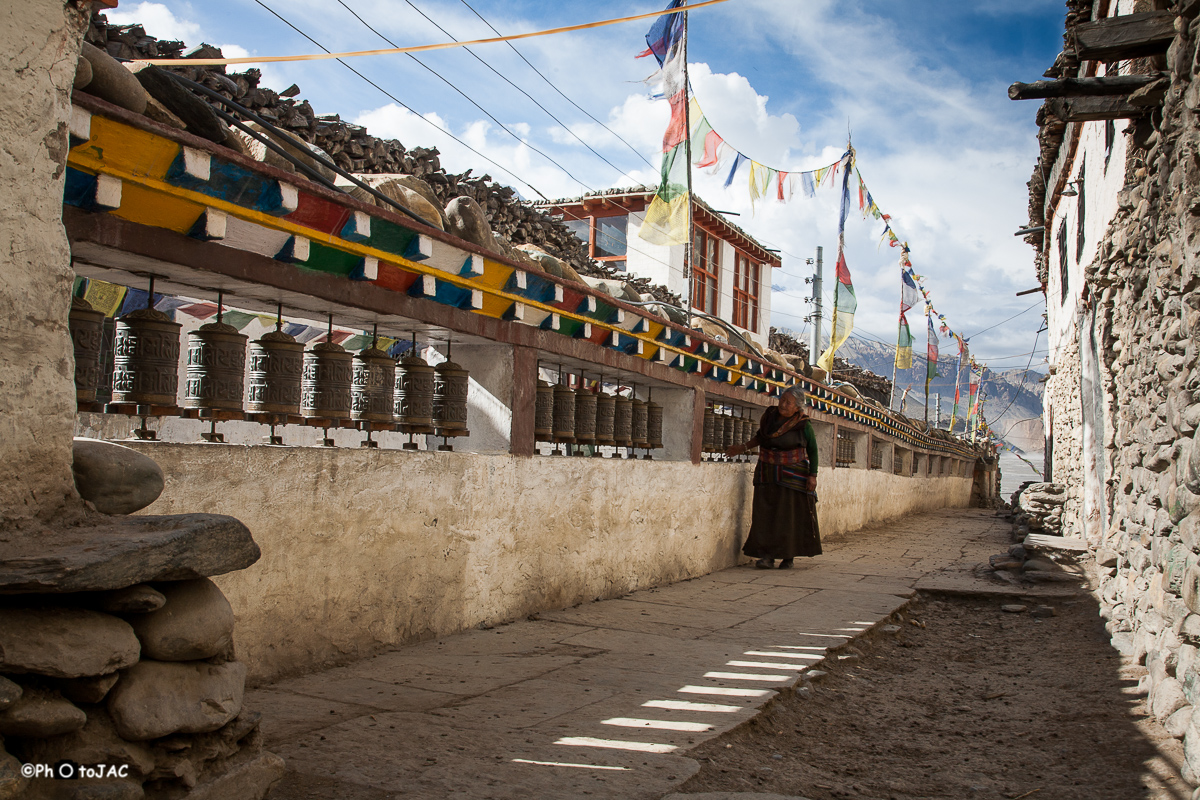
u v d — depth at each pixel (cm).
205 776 248
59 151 246
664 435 936
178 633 241
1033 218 1834
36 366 237
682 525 895
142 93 338
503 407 621
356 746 343
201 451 389
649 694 450
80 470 258
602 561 743
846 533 1541
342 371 479
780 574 965
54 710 209
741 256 2492
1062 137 1314
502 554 612
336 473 468
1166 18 505
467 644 542
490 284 567
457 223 566
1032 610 836
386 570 506
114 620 226
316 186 410
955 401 3769
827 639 619
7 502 229
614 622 642
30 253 236
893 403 2238
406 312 510
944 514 2475
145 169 342
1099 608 773
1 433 227
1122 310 676
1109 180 866
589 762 345
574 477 699
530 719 396
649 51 1111
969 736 457
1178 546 450
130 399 386
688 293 1091
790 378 1205
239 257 403
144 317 386
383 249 472
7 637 204
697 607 727
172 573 237
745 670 515
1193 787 355
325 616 464
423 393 548
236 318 818
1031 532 1402
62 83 247
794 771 377
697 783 334
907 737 453
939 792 369
